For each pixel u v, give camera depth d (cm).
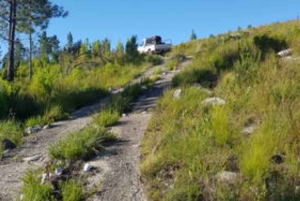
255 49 1169
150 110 970
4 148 770
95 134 720
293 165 495
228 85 870
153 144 666
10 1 2655
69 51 2845
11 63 2612
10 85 1327
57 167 616
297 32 1333
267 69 853
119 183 558
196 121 693
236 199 461
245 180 492
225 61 1216
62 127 930
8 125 930
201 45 2572
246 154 516
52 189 537
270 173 499
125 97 1100
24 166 668
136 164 618
